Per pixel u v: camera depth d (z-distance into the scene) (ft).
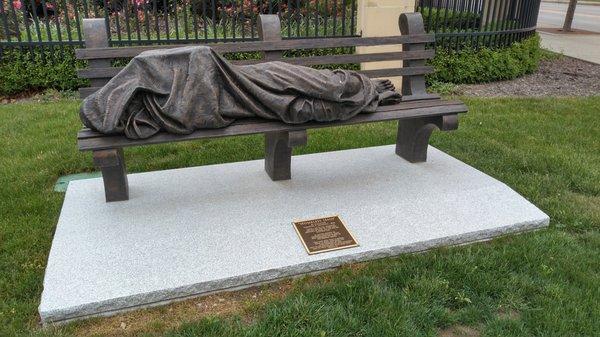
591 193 12.65
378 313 8.16
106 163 9.25
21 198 12.05
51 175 13.46
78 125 17.30
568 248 10.07
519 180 13.19
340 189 11.54
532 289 8.83
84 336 7.75
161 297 8.30
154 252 9.08
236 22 28.40
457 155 14.88
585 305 8.41
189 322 8.00
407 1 22.16
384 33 22.34
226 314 8.25
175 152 15.33
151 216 10.25
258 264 8.88
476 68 24.76
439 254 9.70
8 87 21.97
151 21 28.94
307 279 9.07
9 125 17.31
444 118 11.46
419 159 13.17
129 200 10.94
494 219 10.53
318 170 12.67
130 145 9.18
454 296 8.66
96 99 8.99
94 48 10.21
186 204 10.77
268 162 12.12
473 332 8.02
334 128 17.51
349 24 27.48
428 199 11.14
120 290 8.17
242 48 11.10
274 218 10.21
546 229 10.83
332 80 10.27
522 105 20.86
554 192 12.57
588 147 15.78
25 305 8.39
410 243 9.67
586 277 9.16
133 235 9.57
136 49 10.39
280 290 8.82
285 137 10.58
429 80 24.50
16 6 26.68
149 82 9.25
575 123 18.38
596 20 61.36
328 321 7.94
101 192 11.34
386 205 10.84
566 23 46.55
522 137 16.67
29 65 22.00
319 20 28.76
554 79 26.13
